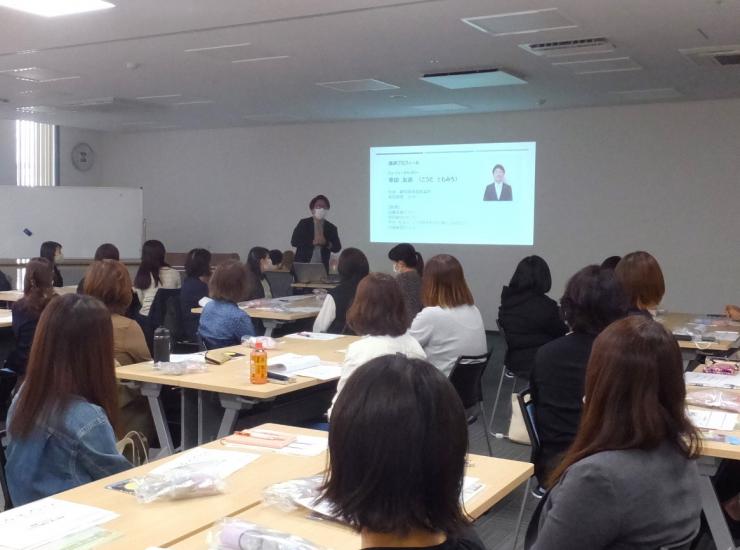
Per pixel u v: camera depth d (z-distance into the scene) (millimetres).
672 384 1512
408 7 4645
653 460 1484
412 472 926
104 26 5152
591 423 1547
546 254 9086
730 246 8148
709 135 8164
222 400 3385
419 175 9695
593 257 8836
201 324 4309
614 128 8617
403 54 5977
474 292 9500
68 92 7891
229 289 4285
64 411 1935
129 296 3691
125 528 1692
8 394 3492
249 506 1848
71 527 1685
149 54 6023
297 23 5035
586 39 5441
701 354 4555
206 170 11188
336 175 10242
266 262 7102
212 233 11219
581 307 2740
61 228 10320
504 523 3598
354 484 940
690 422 1548
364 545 987
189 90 7719
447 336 3924
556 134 8922
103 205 10422
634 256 3799
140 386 3576
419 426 935
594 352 1562
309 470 2125
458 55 5996
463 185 9461
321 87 7469
